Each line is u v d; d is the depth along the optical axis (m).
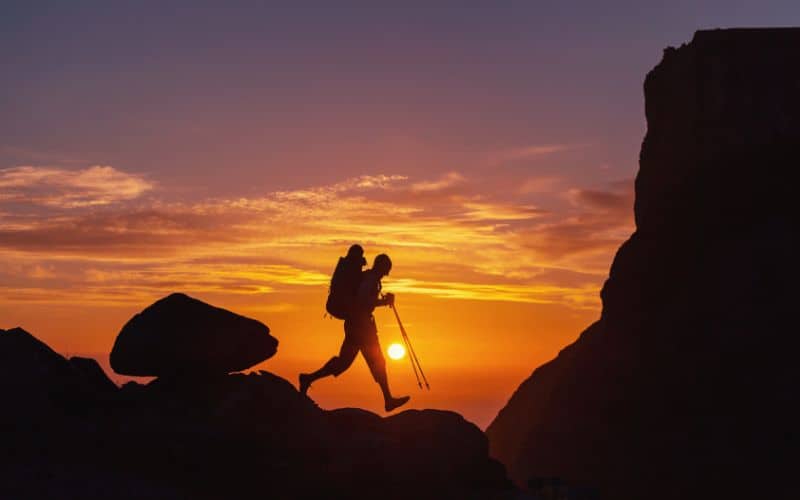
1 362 12.14
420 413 14.03
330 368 13.85
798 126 86.94
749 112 88.88
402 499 12.19
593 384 86.12
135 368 13.48
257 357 13.86
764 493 65.88
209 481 11.30
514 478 84.62
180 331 13.48
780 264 81.06
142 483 10.51
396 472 12.42
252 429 12.42
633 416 79.69
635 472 74.81
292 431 12.70
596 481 77.56
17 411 11.62
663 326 85.31
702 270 87.12
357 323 13.70
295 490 11.59
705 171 90.75
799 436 68.88
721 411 74.19
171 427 12.05
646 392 80.94
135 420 12.38
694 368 78.88
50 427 11.59
